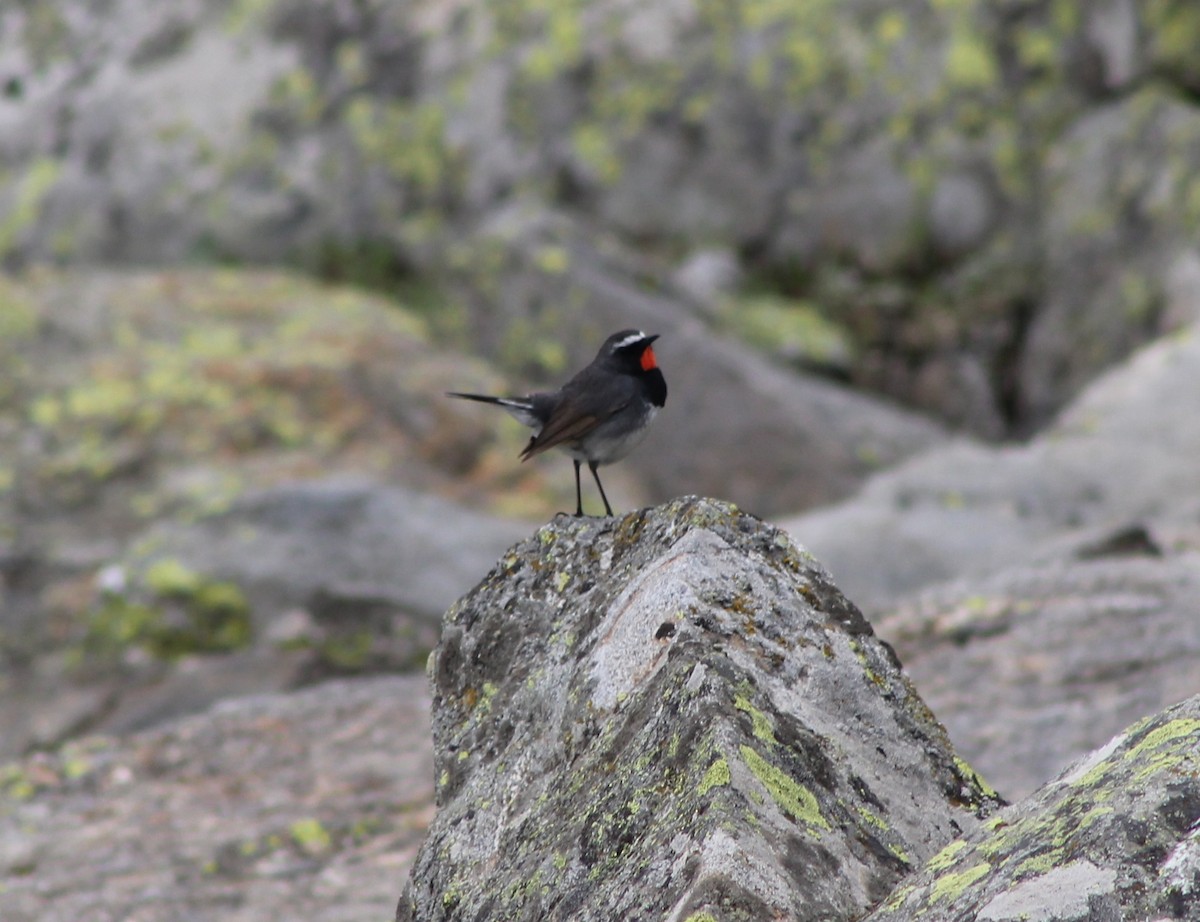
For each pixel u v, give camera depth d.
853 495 16.52
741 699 4.07
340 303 19.38
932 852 3.95
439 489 15.42
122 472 14.87
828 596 4.63
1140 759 3.44
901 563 12.98
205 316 18.34
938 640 9.77
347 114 22.47
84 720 11.48
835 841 3.78
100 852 8.20
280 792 8.98
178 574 12.67
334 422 16.09
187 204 22.12
